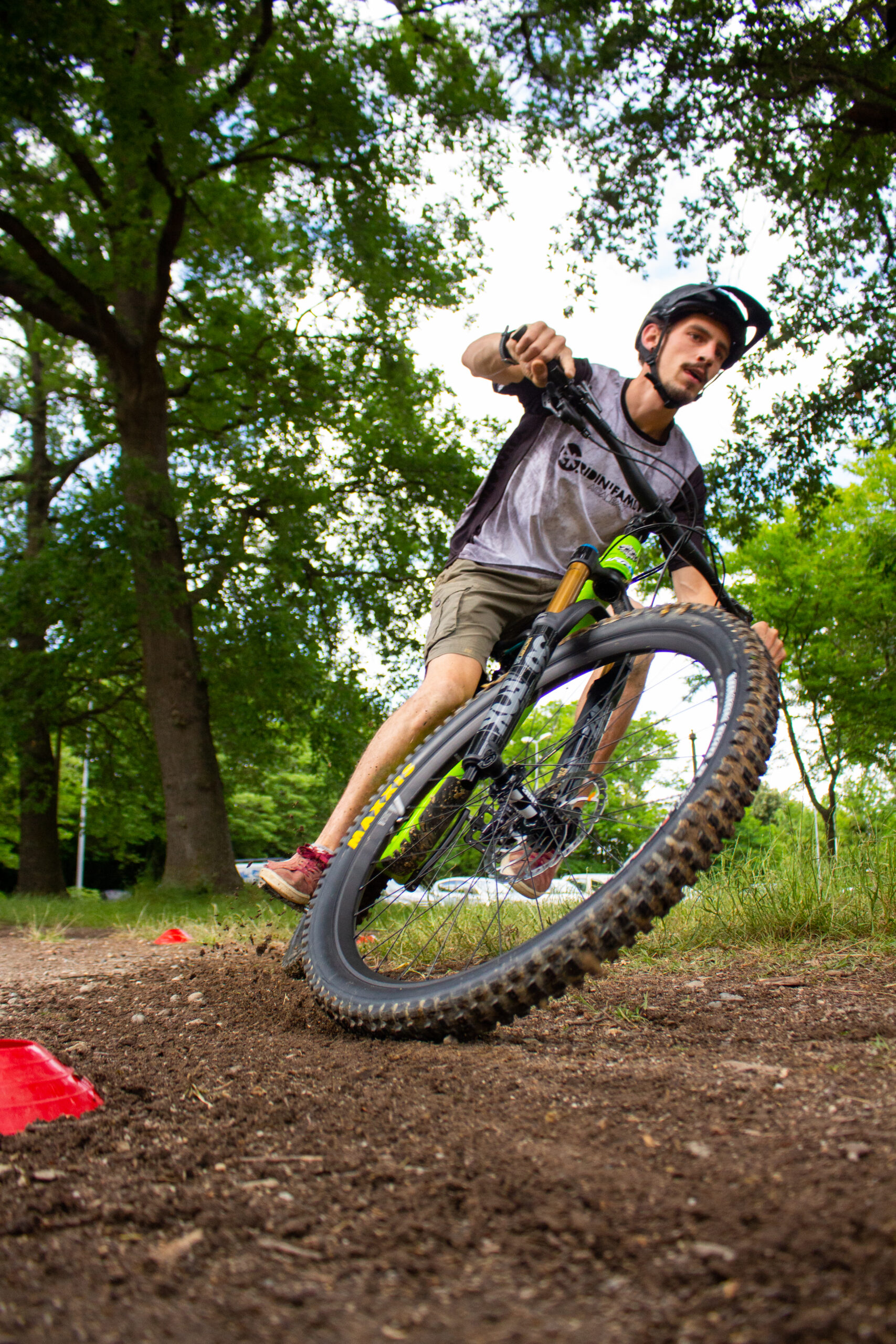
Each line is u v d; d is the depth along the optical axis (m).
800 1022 2.12
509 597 2.56
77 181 12.95
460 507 15.17
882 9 10.07
